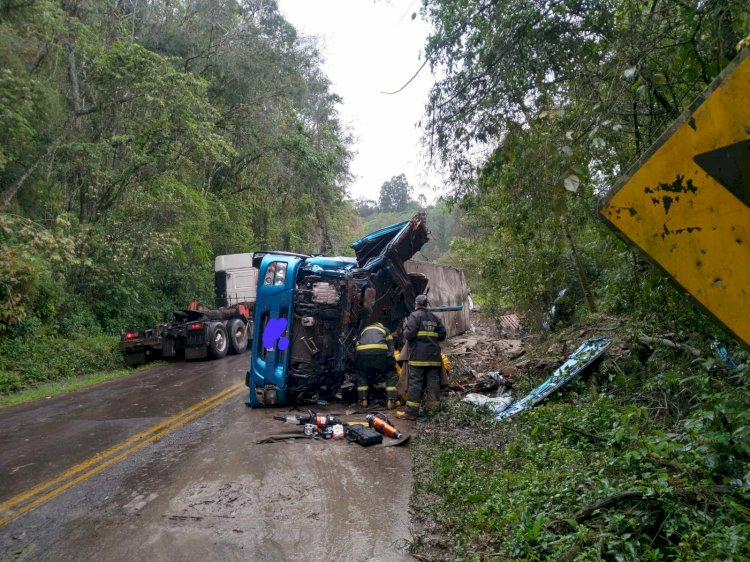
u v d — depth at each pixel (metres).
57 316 16.28
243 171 29.84
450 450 5.83
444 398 8.41
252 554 3.96
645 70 4.65
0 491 5.48
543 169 4.87
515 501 4.12
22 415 9.62
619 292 7.05
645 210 1.79
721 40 4.29
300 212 35.22
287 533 4.28
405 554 3.90
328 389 9.20
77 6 16.47
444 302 16.72
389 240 9.62
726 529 2.88
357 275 8.88
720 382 4.29
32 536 4.39
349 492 5.09
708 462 3.43
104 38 18.64
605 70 4.97
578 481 4.16
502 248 12.68
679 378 5.27
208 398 10.04
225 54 23.77
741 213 1.65
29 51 14.58
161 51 22.05
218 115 20.30
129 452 6.66
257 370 8.91
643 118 5.34
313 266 9.05
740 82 1.64
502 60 5.87
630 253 5.69
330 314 8.76
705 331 5.20
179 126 18.80
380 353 8.26
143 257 19.20
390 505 4.76
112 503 5.02
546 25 5.65
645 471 3.91
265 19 25.84
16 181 14.69
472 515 4.25
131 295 19.09
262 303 9.03
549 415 6.22
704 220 1.70
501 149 5.42
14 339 14.12
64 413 9.49
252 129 26.75
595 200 5.71
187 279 22.64
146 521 4.58
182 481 5.52
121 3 20.45
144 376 13.91
